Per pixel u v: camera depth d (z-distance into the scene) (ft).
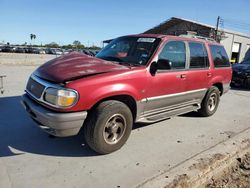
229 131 17.87
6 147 13.25
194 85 17.98
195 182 11.43
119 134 13.17
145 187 10.43
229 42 112.68
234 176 12.67
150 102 14.67
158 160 12.78
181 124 18.71
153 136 15.96
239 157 14.51
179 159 12.99
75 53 15.62
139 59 14.83
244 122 20.44
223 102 28.30
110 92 12.29
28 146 13.50
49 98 11.71
